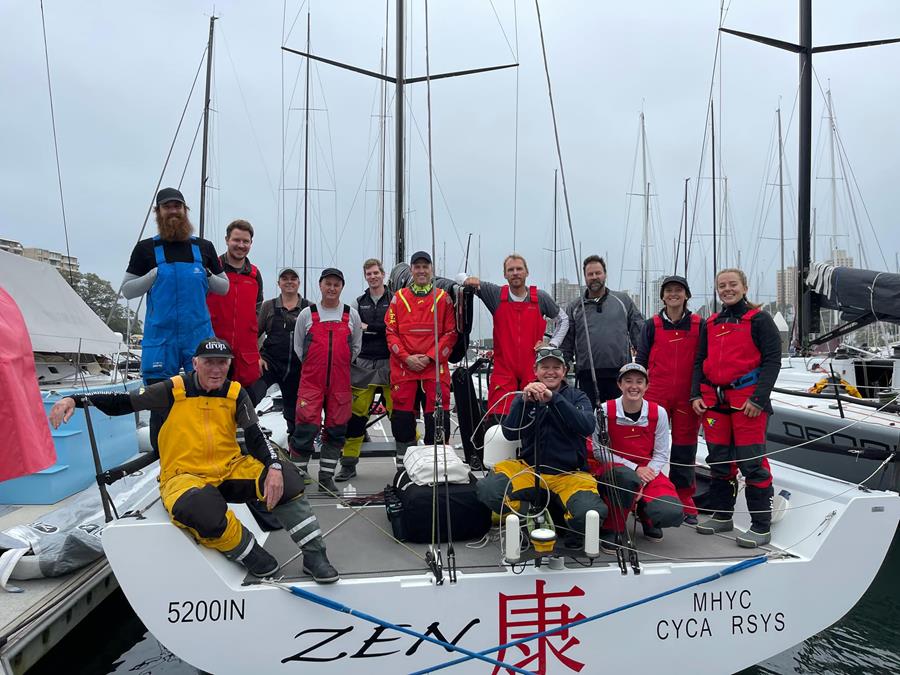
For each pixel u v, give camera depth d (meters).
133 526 2.39
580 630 2.58
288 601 2.44
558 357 2.98
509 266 3.84
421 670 2.49
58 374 6.98
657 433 3.16
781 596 2.76
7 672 2.80
